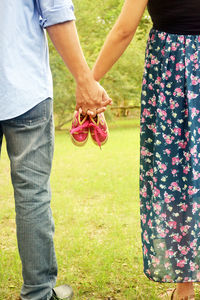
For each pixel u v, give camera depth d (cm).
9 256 352
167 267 251
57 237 406
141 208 261
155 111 244
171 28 233
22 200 223
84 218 470
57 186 661
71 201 557
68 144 1361
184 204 245
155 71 241
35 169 224
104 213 491
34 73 221
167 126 239
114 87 2264
